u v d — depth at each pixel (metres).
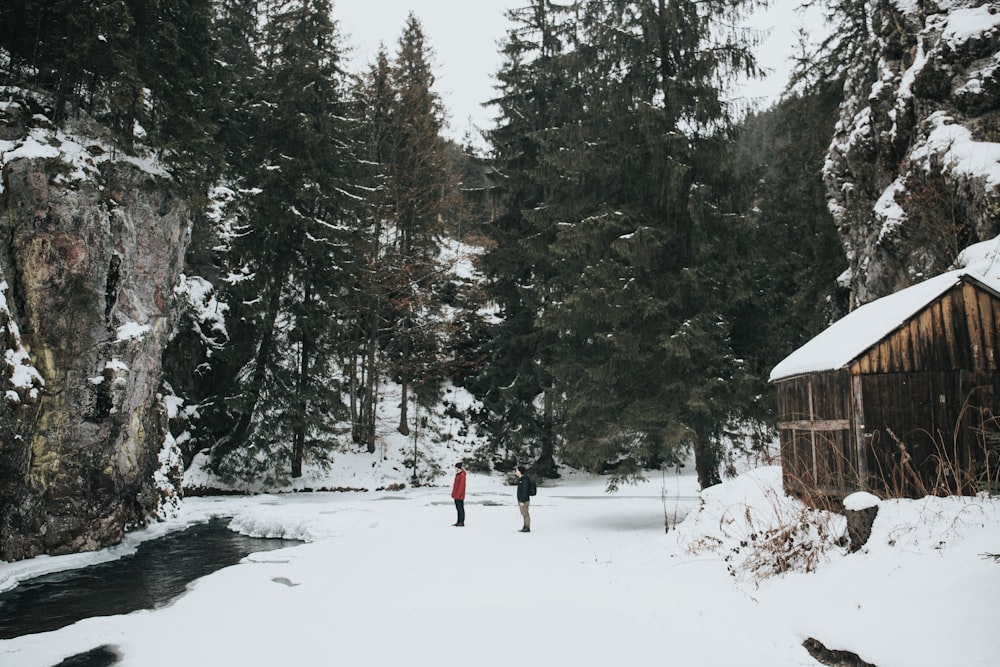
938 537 6.30
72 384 15.23
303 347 28.47
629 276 15.91
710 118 16.14
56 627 9.04
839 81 23.38
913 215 14.26
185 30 19.66
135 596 10.90
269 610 8.57
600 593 8.62
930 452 7.88
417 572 10.65
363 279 29.86
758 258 16.41
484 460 31.78
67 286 15.31
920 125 14.93
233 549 15.59
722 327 15.46
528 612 7.86
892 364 8.06
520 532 14.72
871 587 6.14
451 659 6.25
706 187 15.41
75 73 18.28
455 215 42.41
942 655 4.69
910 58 16.56
